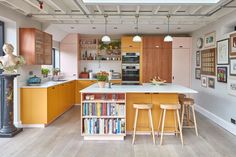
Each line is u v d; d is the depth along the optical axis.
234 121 5.20
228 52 5.44
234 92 5.14
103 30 8.02
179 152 4.07
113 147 4.32
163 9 5.45
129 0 4.00
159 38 8.52
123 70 8.61
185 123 5.95
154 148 4.27
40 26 6.64
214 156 3.89
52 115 6.08
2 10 4.71
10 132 4.90
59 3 4.65
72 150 4.15
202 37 7.36
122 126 4.77
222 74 5.78
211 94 6.56
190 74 8.55
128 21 6.31
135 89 4.98
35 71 6.43
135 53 8.58
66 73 8.73
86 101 4.76
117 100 4.82
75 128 5.58
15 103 5.43
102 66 9.28
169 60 8.54
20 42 5.51
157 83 6.19
